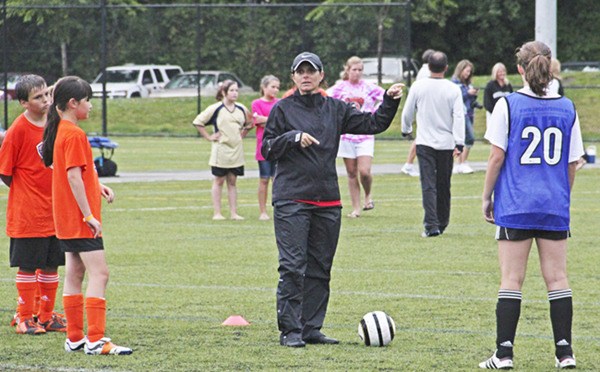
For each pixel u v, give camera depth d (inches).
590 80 3882.9
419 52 5629.9
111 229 1451.8
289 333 773.9
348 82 1492.4
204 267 1141.7
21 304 827.4
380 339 772.0
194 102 3811.5
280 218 772.6
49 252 828.6
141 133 3678.6
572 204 1750.7
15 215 823.7
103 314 748.6
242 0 5147.6
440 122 1371.8
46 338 808.3
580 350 761.6
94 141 2225.6
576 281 1053.8
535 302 946.7
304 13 3604.8
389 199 1841.8
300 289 772.6
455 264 1161.4
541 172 695.1
